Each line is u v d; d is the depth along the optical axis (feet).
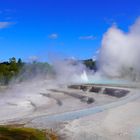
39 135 193.06
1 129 205.46
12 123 234.99
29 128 209.97
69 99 457.27
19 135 192.34
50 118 246.06
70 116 249.75
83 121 229.04
